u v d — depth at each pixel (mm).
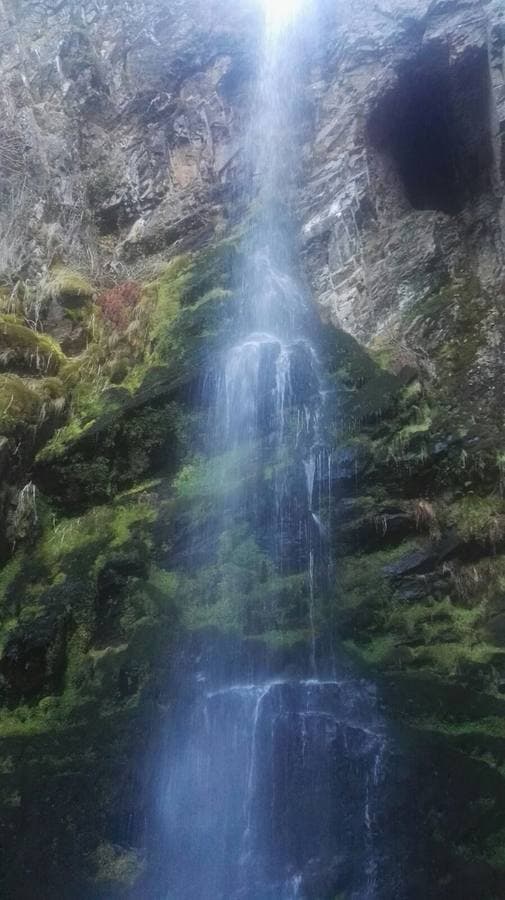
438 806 4234
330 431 5652
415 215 7637
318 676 4723
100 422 6113
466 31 7922
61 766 4668
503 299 6703
